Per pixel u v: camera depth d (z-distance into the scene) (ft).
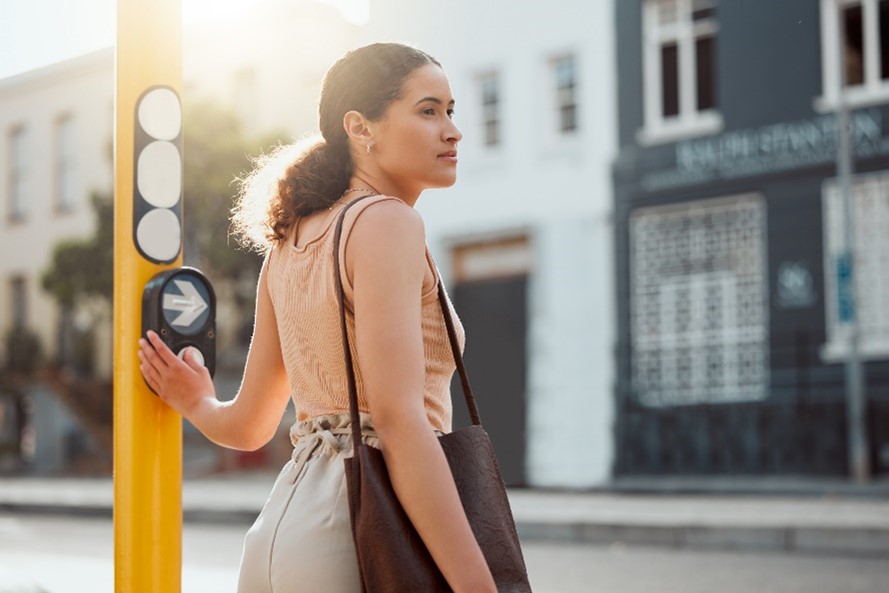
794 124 56.49
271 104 79.05
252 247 7.12
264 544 6.15
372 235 5.91
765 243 56.95
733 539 34.58
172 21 8.10
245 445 7.29
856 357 50.08
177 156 8.09
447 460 5.89
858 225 55.01
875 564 30.17
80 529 47.60
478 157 65.46
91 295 81.66
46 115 99.40
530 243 63.62
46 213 99.55
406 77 6.42
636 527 36.60
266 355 6.96
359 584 5.95
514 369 63.62
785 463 55.31
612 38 61.57
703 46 59.77
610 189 61.31
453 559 5.53
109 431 85.81
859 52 55.88
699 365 58.23
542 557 33.71
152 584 7.68
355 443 5.89
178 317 7.76
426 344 6.19
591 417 60.75
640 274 60.29
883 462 53.01
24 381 91.09
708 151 58.70
